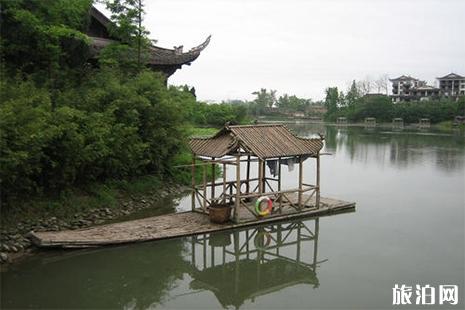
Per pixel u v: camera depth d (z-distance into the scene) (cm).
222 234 2089
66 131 1908
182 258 1812
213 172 2383
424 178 3853
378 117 13388
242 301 1461
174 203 2628
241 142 2139
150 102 2584
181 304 1432
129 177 2631
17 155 1616
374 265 1758
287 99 17975
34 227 1878
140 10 2884
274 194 2289
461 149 6253
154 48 3572
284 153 2233
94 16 3278
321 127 12194
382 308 1389
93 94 2336
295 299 1466
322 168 4444
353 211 2612
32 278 1541
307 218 2427
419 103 12925
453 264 1766
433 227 2294
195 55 3697
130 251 1830
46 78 2352
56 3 2372
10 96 1884
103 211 2239
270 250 1958
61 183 2078
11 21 2211
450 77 14862
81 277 1579
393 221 2403
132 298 1459
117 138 2253
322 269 1727
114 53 2856
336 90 15738
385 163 4828
